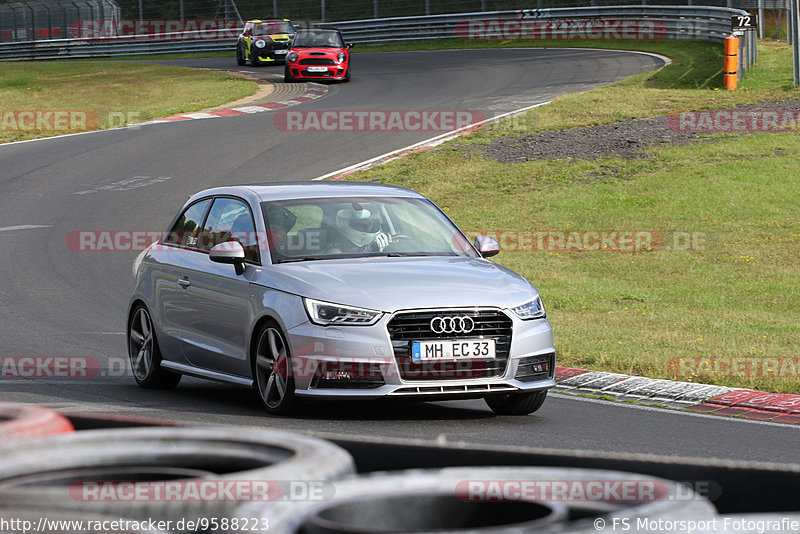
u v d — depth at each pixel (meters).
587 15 167.75
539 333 26.55
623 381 32.94
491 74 135.38
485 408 28.94
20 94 138.50
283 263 27.53
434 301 25.38
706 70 119.56
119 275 54.19
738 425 27.12
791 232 64.44
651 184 76.94
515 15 176.75
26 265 56.16
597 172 81.31
